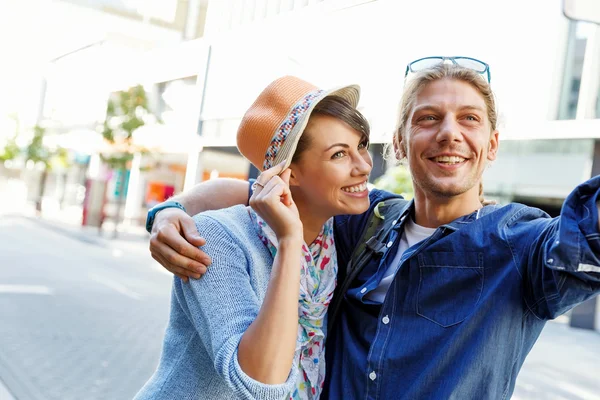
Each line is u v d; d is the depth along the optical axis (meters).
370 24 2.41
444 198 1.40
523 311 1.23
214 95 3.36
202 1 5.46
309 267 1.37
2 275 9.07
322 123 1.32
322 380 1.38
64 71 14.62
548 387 5.83
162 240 1.23
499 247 1.27
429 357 1.26
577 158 11.27
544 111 2.33
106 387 4.63
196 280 1.19
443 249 1.32
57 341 5.77
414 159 1.42
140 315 7.46
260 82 2.96
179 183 23.78
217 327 1.11
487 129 1.41
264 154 1.34
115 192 23.47
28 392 4.24
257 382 1.03
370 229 1.56
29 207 30.59
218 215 1.33
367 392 1.30
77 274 10.29
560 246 1.06
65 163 26.56
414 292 1.33
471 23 2.26
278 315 1.05
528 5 2.24
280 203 1.14
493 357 1.20
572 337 8.91
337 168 1.32
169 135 16.64
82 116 21.91
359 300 1.42
